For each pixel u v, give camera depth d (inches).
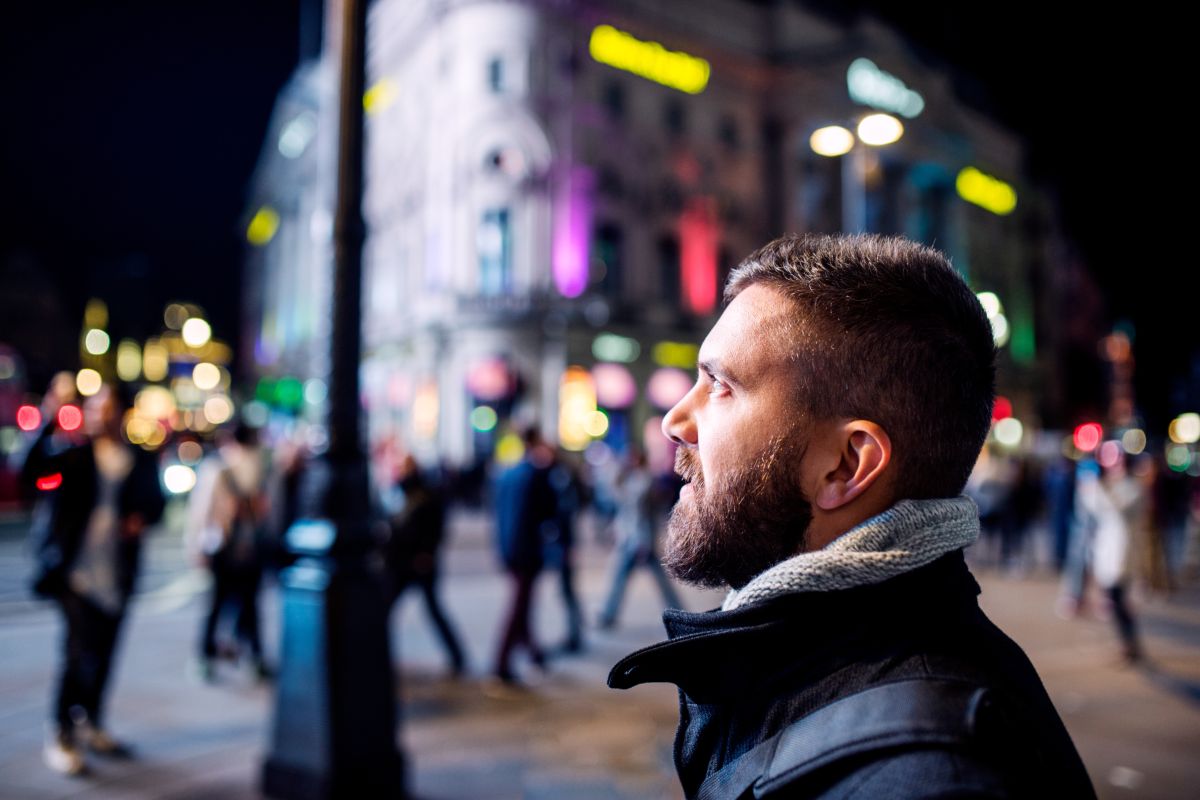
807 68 1350.9
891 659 24.9
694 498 32.0
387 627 152.6
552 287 1134.4
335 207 152.9
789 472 28.8
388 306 1333.7
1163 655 283.9
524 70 1148.5
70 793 154.0
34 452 172.9
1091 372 2075.5
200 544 239.1
